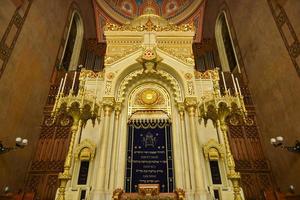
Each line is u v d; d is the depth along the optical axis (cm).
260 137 1104
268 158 1041
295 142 864
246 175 1006
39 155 1045
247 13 1258
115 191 807
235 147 1076
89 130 1031
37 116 1099
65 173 727
